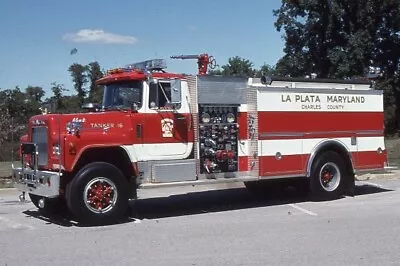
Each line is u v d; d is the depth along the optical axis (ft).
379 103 43.57
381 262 22.61
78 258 24.14
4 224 33.19
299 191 44.70
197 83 35.47
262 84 38.45
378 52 113.70
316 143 40.04
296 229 29.89
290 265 22.27
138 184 33.42
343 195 43.14
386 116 135.85
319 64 110.42
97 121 32.37
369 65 111.45
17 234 29.96
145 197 44.60
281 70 112.88
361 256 23.63
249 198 43.32
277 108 38.32
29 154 34.42
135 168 33.22
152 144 33.86
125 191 32.50
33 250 25.89
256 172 37.50
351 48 103.19
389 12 107.65
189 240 27.50
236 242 26.78
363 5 103.81
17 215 36.58
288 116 38.75
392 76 116.78
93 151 32.27
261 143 37.58
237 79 37.37
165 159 34.35
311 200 41.32
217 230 30.07
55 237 28.91
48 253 25.21
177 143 34.78
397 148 86.28
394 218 32.63
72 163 31.27
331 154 40.70
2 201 43.04
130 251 25.32
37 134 33.68
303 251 24.68
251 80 37.99
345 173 41.55
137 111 33.65
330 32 105.40
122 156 33.40
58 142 31.53
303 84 40.29
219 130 36.55
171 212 37.01
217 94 36.27
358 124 42.24
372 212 34.94
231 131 37.11
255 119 37.52
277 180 42.37
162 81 34.53
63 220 34.27
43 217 35.60
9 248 26.40
